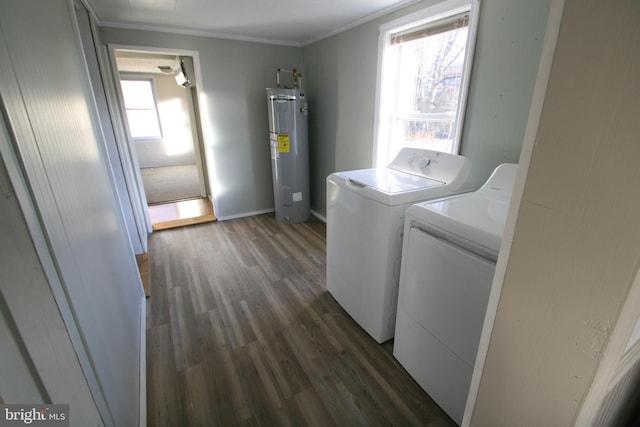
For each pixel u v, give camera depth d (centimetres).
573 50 47
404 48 247
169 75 752
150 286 242
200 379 158
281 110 338
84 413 75
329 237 214
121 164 268
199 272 262
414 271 143
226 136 362
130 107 741
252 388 153
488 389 76
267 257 290
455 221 123
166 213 417
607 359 53
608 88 44
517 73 163
